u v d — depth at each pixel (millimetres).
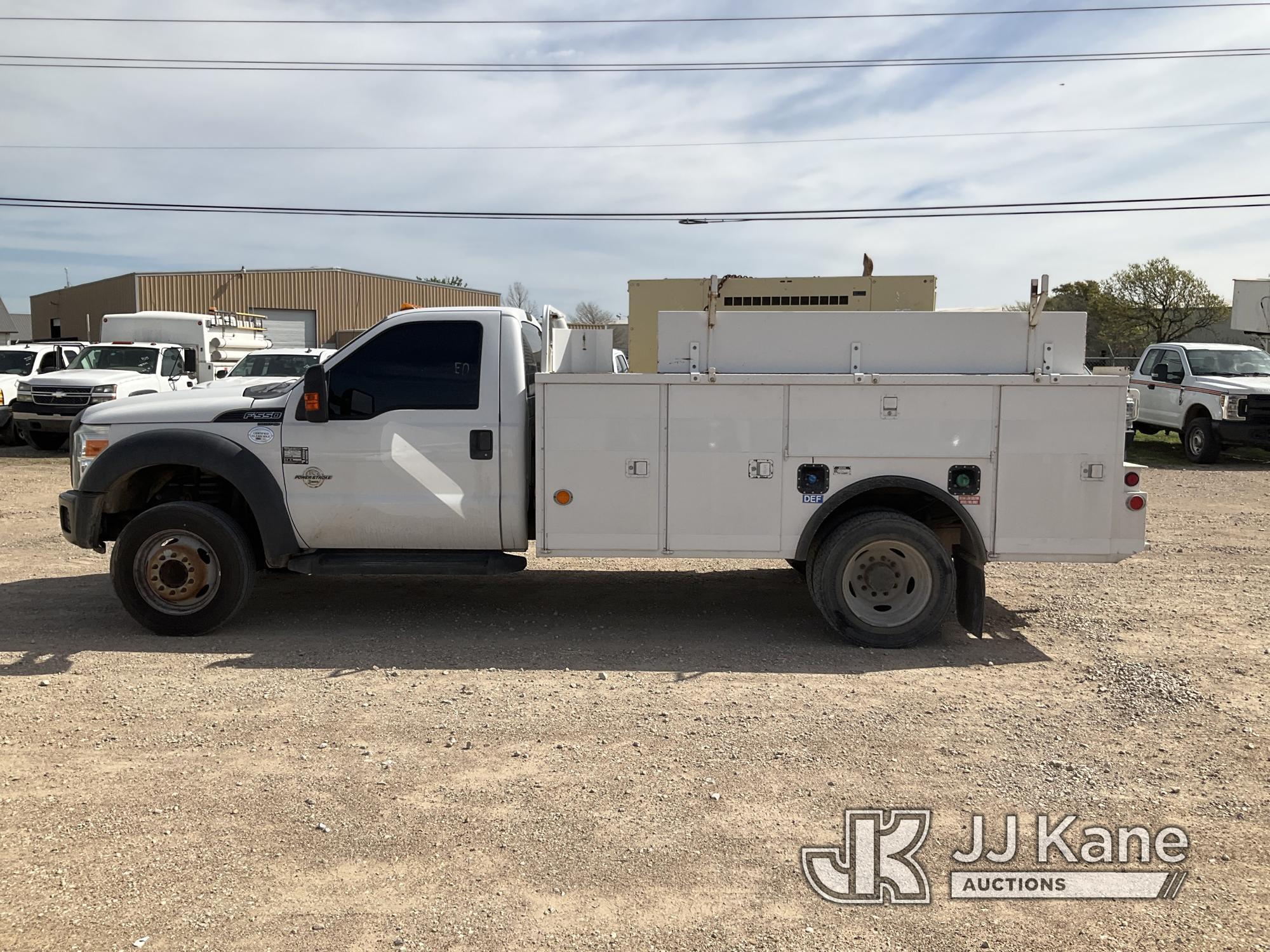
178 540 6242
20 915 3107
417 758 4367
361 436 6266
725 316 6188
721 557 6207
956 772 4273
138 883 3305
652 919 3139
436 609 7152
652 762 4352
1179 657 6020
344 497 6293
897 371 6195
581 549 6219
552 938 3027
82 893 3238
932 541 6070
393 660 5852
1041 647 6277
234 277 42500
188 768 4234
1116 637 6504
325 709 4980
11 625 6578
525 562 6344
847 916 3172
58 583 7887
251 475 6246
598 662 5863
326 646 6133
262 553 6633
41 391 17672
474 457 6270
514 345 6320
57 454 18312
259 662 5781
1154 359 19859
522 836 3662
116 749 4438
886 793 4062
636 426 6137
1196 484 14953
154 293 40719
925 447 6109
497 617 6945
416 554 6449
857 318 6188
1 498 12789
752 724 4820
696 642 6324
